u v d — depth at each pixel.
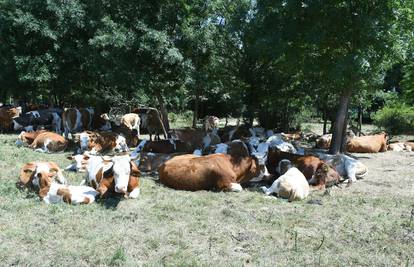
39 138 14.78
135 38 14.48
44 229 6.91
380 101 34.12
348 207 8.56
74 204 8.19
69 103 28.12
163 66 15.48
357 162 11.12
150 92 16.69
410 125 26.12
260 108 20.84
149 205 8.41
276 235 6.92
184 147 13.31
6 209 7.84
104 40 14.31
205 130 16.89
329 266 5.82
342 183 10.61
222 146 11.20
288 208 8.42
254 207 8.41
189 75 15.51
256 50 14.19
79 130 18.03
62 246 6.29
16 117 20.84
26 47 21.31
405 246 6.55
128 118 19.00
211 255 6.10
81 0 21.08
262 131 18.08
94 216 7.58
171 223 7.38
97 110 27.25
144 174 11.34
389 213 8.20
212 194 9.32
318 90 18.31
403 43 12.52
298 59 13.91
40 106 26.91
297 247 6.44
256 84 18.34
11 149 14.81
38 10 20.92
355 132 21.97
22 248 6.23
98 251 6.13
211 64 17.02
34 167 9.20
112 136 15.02
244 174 10.04
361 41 12.69
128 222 7.36
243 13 15.90
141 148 13.09
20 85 22.98
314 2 12.61
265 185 10.34
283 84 18.25
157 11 15.23
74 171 11.25
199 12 15.52
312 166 10.23
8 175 10.69
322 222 7.62
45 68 20.62
